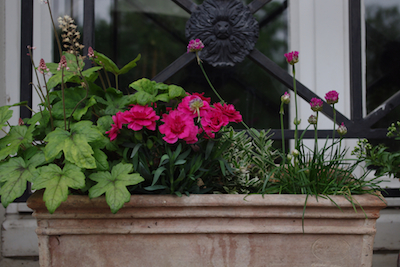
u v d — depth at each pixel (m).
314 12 1.68
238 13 1.38
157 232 0.84
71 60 0.97
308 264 0.86
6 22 1.48
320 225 0.86
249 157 1.06
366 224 0.86
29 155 0.87
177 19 1.81
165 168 0.85
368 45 1.79
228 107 0.89
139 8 1.79
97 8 1.77
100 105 1.04
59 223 0.84
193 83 1.81
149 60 1.81
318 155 0.99
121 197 0.74
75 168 0.76
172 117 0.82
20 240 1.42
